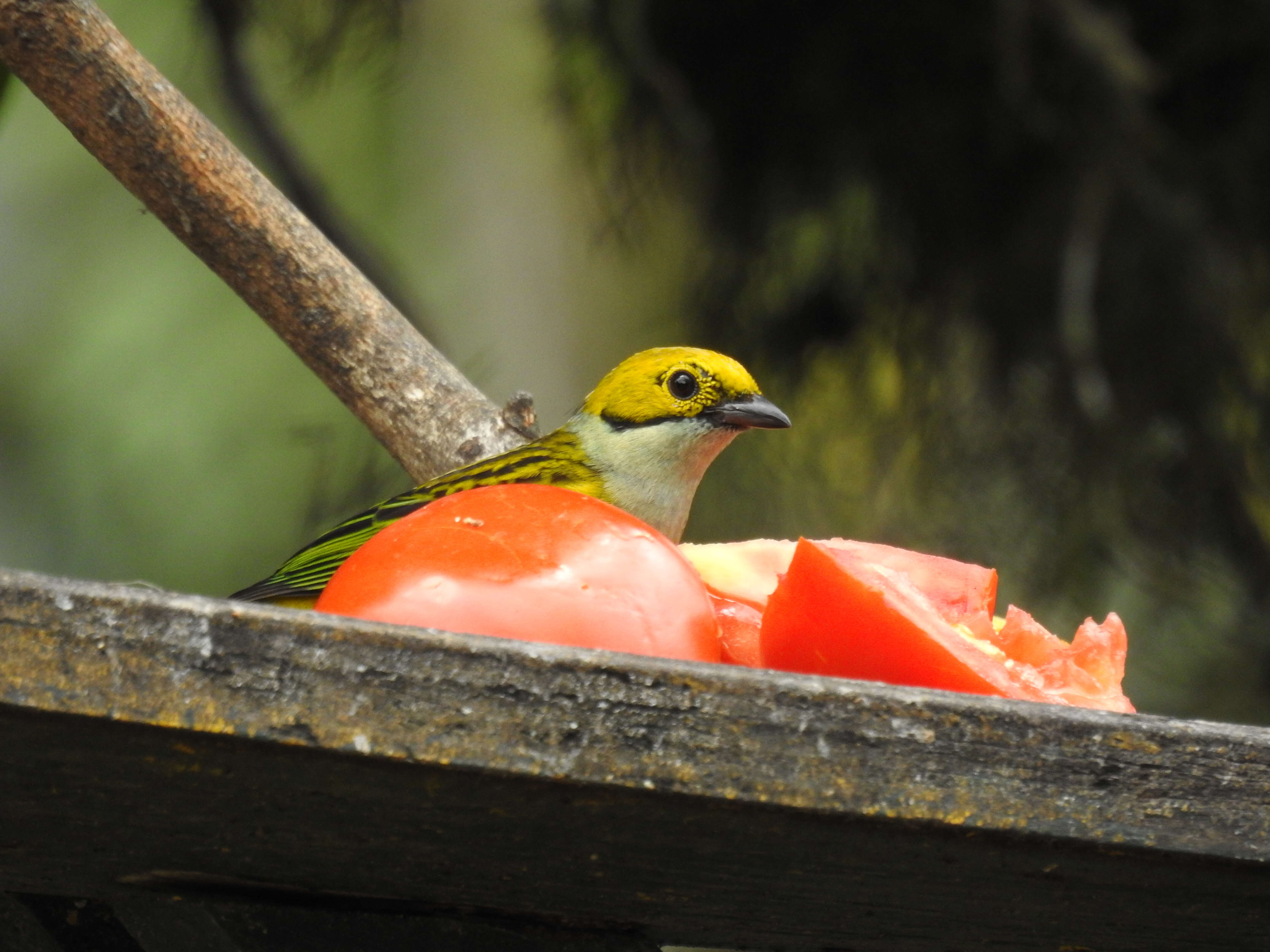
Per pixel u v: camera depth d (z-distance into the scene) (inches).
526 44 569.3
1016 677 131.6
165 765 101.7
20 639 96.0
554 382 571.8
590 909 130.9
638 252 420.5
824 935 140.8
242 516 608.7
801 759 104.3
